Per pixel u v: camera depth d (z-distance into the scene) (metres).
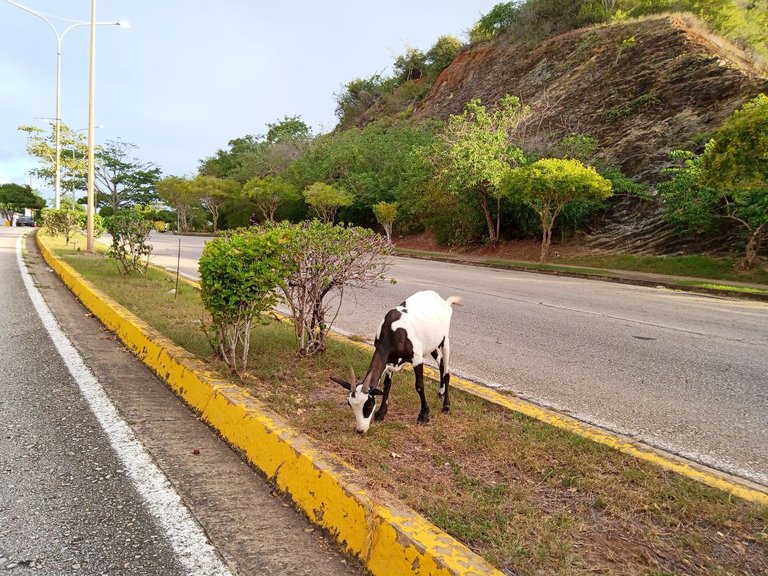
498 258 24.38
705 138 21.72
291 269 5.65
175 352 5.47
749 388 5.78
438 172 26.83
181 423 4.25
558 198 20.67
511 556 2.57
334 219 40.25
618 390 5.61
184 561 2.59
